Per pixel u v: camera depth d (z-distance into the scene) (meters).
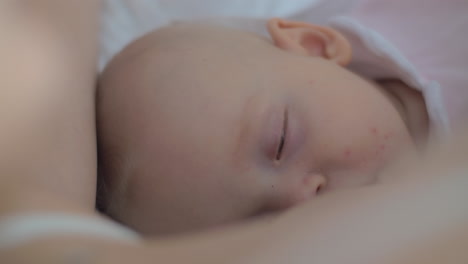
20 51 0.49
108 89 0.80
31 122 0.46
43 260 0.30
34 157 0.45
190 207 0.73
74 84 0.61
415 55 0.94
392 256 0.28
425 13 0.96
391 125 0.78
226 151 0.72
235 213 0.73
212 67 0.79
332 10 1.12
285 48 0.88
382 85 0.94
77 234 0.32
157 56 0.82
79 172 0.55
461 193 0.30
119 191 0.75
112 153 0.76
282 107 0.76
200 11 1.11
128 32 1.06
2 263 0.30
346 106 0.78
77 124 0.58
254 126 0.73
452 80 0.88
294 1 1.12
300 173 0.73
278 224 0.34
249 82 0.77
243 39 0.86
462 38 0.91
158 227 0.75
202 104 0.75
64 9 0.67
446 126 0.79
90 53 0.74
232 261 0.31
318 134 0.75
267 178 0.73
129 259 0.32
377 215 0.30
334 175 0.74
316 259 0.29
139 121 0.75
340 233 0.30
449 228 0.28
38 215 0.33
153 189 0.74
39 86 0.50
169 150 0.73
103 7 1.04
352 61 0.97
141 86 0.78
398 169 0.61
